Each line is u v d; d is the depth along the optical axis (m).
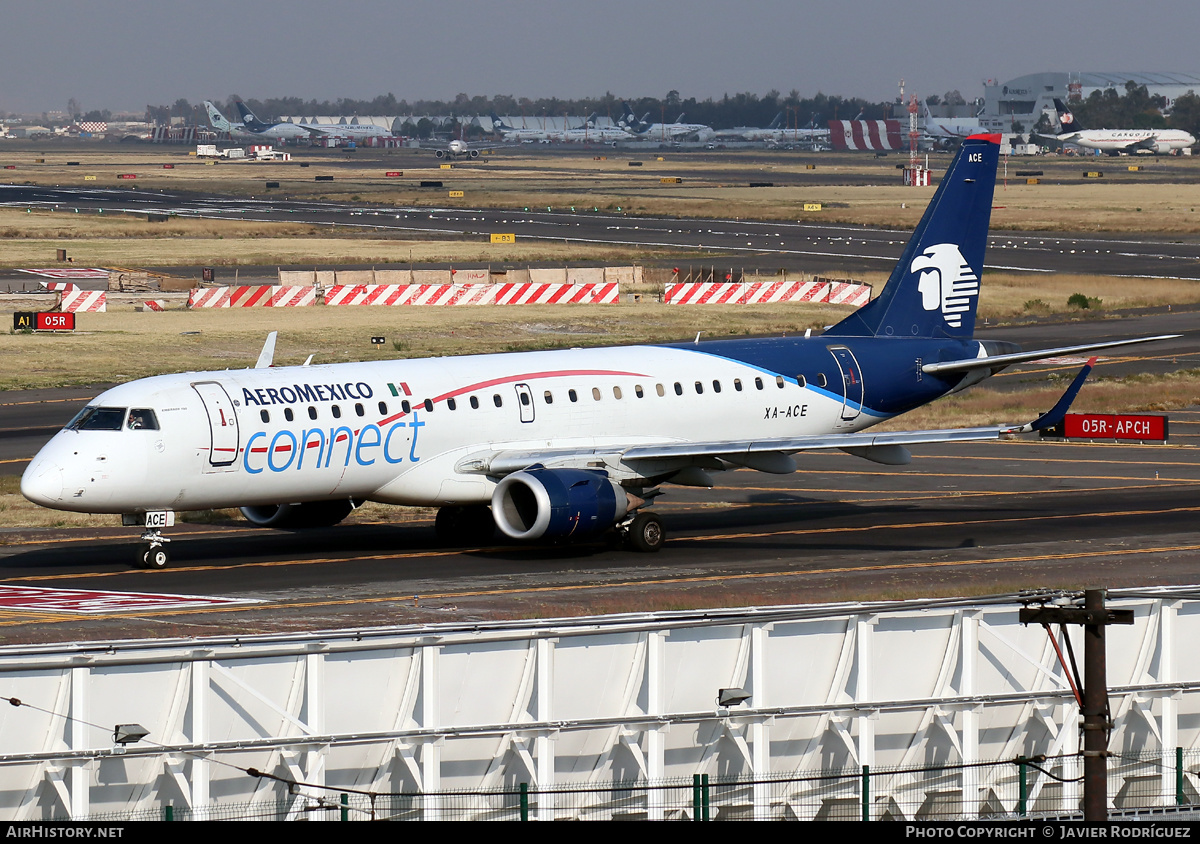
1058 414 167.25
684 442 193.00
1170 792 126.31
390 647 110.56
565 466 176.88
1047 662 128.00
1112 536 188.75
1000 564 170.88
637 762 115.81
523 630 115.06
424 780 109.88
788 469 189.62
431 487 176.75
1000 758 126.44
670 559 176.25
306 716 109.38
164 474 160.50
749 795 117.44
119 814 104.75
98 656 103.88
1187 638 131.38
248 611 144.50
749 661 119.62
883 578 162.88
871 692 122.19
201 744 102.94
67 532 194.00
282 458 166.12
